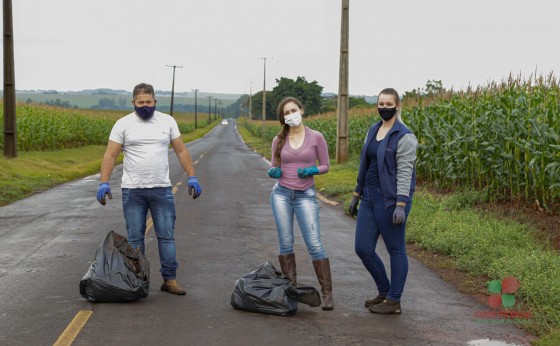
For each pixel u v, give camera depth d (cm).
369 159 546
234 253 812
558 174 950
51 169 2161
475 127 1211
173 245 602
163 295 600
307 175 549
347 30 2252
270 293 539
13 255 782
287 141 561
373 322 523
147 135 576
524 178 1073
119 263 566
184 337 475
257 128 8175
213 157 3350
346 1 2239
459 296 614
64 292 601
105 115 4956
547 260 675
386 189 525
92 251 810
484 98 1278
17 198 1428
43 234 942
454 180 1312
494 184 1144
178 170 2289
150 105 575
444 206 1124
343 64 2266
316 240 562
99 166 2509
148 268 583
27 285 628
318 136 560
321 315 542
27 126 2719
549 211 960
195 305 565
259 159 3198
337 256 811
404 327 510
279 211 565
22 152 2631
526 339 483
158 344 458
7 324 500
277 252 823
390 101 522
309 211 559
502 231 849
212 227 1027
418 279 685
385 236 540
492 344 469
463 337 486
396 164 523
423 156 1536
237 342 466
